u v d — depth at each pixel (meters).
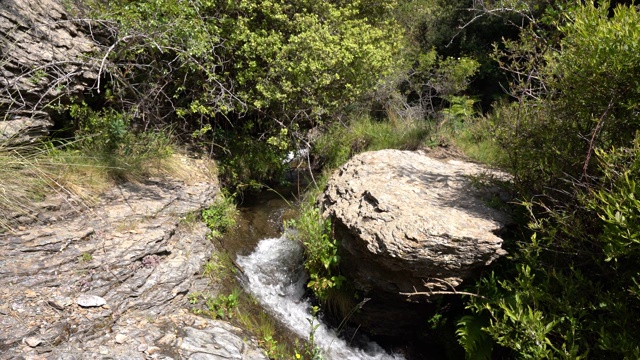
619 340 3.15
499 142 4.87
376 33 7.49
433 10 11.94
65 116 5.39
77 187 4.74
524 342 3.41
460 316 4.47
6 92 4.57
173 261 4.37
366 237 4.50
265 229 6.22
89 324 3.43
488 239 4.20
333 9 6.89
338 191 5.62
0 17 4.61
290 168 8.16
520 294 3.62
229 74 6.68
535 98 4.64
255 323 4.39
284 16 6.30
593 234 3.60
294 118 6.73
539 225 3.67
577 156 3.93
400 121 8.64
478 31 11.48
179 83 6.45
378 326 4.88
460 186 5.38
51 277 3.67
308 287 5.20
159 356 3.35
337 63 6.47
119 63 5.71
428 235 4.26
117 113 5.64
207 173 6.33
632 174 3.22
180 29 5.27
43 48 4.91
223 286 4.61
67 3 5.43
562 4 4.46
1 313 3.25
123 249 4.16
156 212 4.88
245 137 7.10
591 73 3.77
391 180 5.45
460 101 9.20
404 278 4.46
